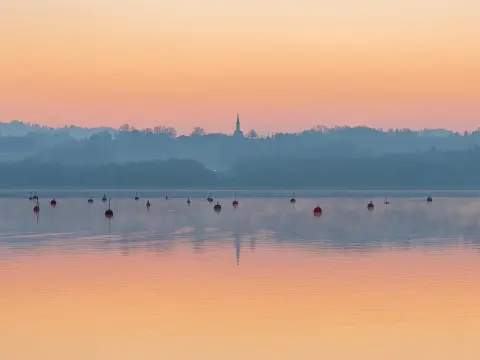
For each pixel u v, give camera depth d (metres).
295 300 84.88
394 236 177.38
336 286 94.31
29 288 94.44
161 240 167.38
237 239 169.38
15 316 77.38
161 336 68.88
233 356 62.34
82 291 92.00
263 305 82.19
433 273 105.94
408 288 92.56
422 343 66.06
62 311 79.75
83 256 132.00
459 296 86.94
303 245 152.50
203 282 98.56
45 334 69.88
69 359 61.97
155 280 100.69
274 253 135.75
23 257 130.38
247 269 111.69
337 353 63.19
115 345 65.88
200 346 65.31
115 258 128.25
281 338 67.88
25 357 62.62
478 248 144.62
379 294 88.44
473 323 73.12
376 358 61.91
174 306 82.06
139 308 81.12
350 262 120.00
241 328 71.56
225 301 84.62
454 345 65.38
